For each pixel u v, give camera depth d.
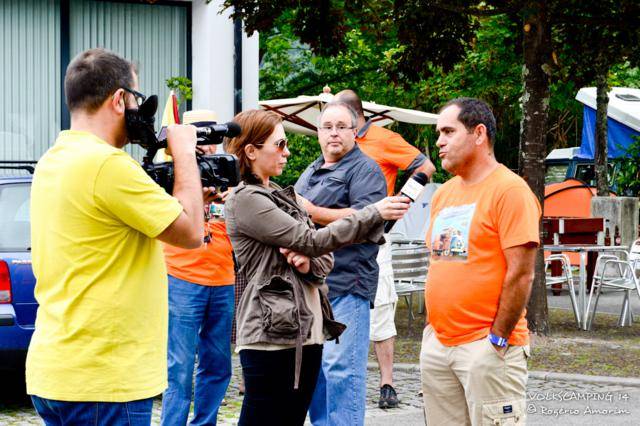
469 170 4.84
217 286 6.83
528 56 11.38
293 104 13.34
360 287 5.90
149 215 3.61
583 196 21.19
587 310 12.56
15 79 12.75
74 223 3.60
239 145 4.68
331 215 5.95
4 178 8.10
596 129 21.52
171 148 3.82
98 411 3.62
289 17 13.12
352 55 23.61
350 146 6.17
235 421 7.70
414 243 14.19
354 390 5.89
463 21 12.45
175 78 13.11
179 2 13.34
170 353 6.76
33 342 3.74
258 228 4.43
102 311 3.60
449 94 21.69
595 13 11.91
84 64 3.71
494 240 4.70
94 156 3.59
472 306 4.73
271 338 4.40
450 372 4.88
